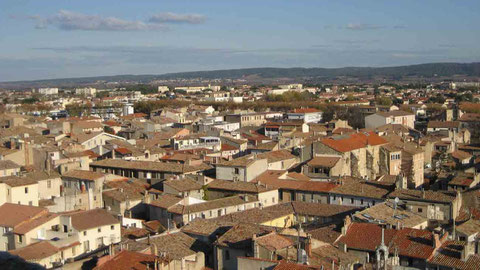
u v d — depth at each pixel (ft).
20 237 343.67
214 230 328.49
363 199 425.69
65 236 335.67
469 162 602.03
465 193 398.21
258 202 432.66
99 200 449.89
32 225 345.92
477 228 338.13
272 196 457.68
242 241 292.81
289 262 239.50
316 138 644.69
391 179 476.54
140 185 488.44
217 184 470.39
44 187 485.97
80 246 328.29
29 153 572.51
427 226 356.59
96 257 283.38
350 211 384.68
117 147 637.30
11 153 560.61
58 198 439.22
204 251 305.53
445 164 620.90
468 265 262.26
